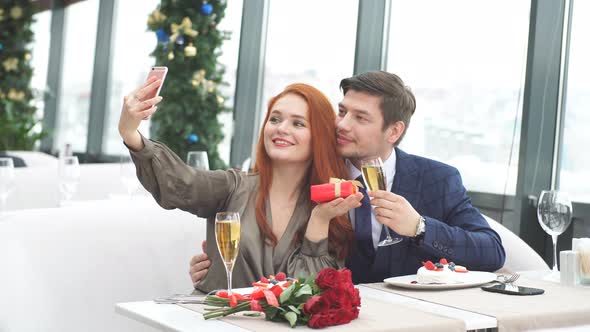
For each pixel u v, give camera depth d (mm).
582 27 3857
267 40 6258
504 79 4207
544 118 3953
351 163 2486
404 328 1549
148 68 8148
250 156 6383
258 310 1605
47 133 8703
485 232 2383
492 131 4270
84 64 9219
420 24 4777
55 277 2402
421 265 2389
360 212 2387
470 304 1839
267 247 2238
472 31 4418
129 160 3688
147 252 2615
